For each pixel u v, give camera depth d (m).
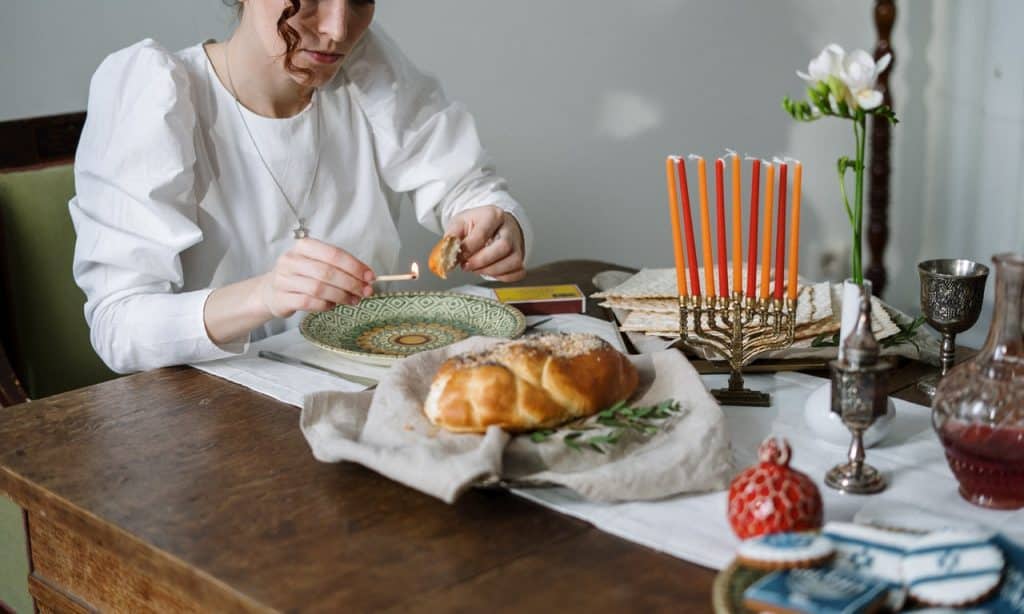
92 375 1.82
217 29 2.38
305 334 1.39
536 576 0.84
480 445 0.97
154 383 1.32
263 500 0.99
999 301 0.92
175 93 1.56
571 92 2.86
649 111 3.04
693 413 1.03
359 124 1.84
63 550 1.08
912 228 3.76
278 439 1.13
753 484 0.85
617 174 3.01
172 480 1.04
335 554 0.88
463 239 1.58
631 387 1.08
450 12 2.59
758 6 3.19
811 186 3.52
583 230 2.98
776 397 1.21
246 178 1.71
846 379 0.96
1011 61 3.44
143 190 1.51
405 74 1.86
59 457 1.10
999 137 3.53
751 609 0.71
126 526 0.94
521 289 1.63
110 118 1.56
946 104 3.64
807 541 0.76
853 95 1.02
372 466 0.97
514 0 2.69
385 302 1.52
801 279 1.56
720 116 3.21
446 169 1.86
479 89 2.69
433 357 1.16
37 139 1.88
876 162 3.37
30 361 1.75
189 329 1.36
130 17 2.25
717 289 1.47
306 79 1.59
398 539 0.90
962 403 0.93
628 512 0.93
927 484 0.98
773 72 3.30
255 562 0.87
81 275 1.52
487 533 0.91
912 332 1.29
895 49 3.58
